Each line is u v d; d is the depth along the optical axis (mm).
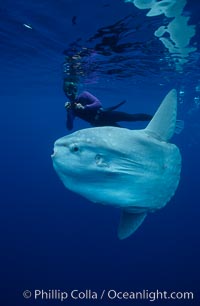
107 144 2852
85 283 16812
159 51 13414
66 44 13070
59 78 23672
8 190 45312
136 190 3115
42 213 31000
